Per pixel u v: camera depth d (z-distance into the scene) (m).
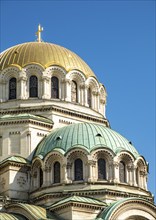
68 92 100.12
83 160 86.06
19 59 101.88
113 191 83.62
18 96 98.94
